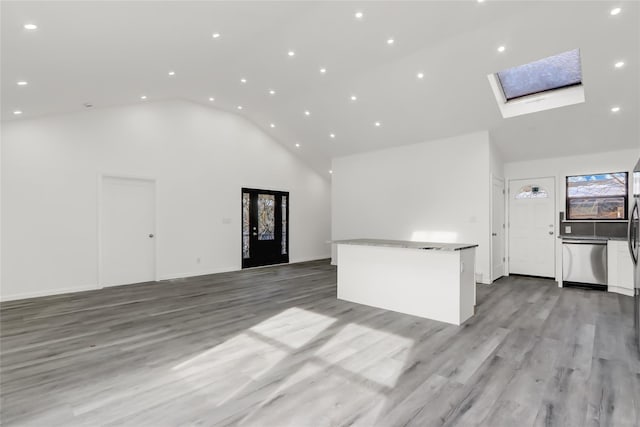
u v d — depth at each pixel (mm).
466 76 4512
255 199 7672
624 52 3643
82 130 5191
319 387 2209
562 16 3340
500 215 6176
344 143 7250
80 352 2791
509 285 5410
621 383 2254
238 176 7301
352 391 2156
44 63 3277
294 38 3963
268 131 7820
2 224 4523
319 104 6113
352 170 7637
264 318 3715
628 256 4762
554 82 4602
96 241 5305
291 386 2221
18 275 4633
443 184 6094
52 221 4902
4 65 3127
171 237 6219
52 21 2604
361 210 7445
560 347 2867
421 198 6406
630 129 4801
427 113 5512
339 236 7891
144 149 5871
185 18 3137
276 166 8086
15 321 3629
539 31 3566
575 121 4875
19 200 4645
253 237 7645
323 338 3092
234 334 3207
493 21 3561
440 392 2143
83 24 2771
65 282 5008
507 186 6363
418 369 2463
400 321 3596
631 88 4098
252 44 4074
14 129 4609
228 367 2506
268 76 5129
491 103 4914
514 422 1830
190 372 2428
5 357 2693
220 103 6547
